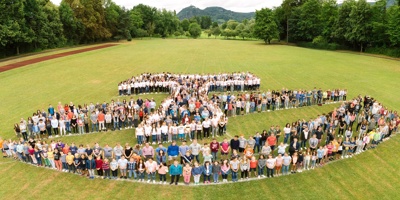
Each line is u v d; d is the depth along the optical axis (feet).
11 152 66.08
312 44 307.58
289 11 362.33
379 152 69.15
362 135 72.38
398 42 220.84
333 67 174.40
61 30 285.64
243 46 308.81
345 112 82.28
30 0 235.81
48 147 63.10
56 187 55.06
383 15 242.58
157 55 220.43
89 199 51.44
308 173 60.64
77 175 59.57
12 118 87.86
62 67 167.12
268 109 98.17
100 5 352.69
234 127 83.56
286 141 73.41
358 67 175.22
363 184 56.85
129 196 52.65
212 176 60.34
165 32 535.60
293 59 206.59
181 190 54.80
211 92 117.50
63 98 107.65
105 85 126.82
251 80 120.06
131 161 56.95
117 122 80.89
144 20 524.52
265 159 58.65
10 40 200.03
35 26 246.06
